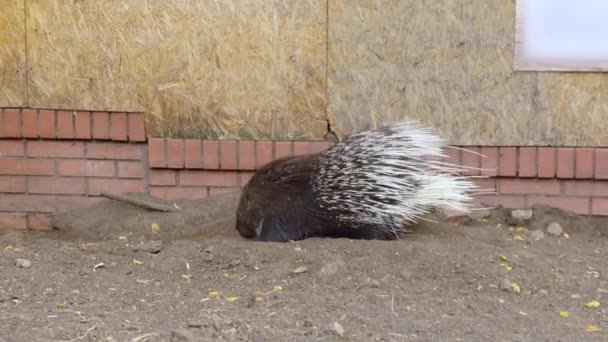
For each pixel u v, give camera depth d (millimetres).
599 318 7637
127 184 8883
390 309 7637
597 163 8680
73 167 8891
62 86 8836
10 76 8836
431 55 8727
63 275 7941
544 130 8711
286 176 8461
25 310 7562
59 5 8781
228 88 8805
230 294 7781
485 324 7539
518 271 8031
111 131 8852
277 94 8797
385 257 8062
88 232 8789
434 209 8586
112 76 8820
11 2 8789
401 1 8703
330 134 8812
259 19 8750
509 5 8672
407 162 8352
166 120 8844
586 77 8672
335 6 8719
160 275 7980
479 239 8492
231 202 8805
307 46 8758
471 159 8758
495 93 8719
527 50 8680
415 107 8758
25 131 8852
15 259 8109
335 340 7363
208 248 8195
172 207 8820
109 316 7523
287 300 7695
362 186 8320
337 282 7867
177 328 7418
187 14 8766
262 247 8172
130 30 8789
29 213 8922
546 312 7676
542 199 8758
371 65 8750
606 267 8156
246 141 8812
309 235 8422
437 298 7754
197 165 8828
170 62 8797
